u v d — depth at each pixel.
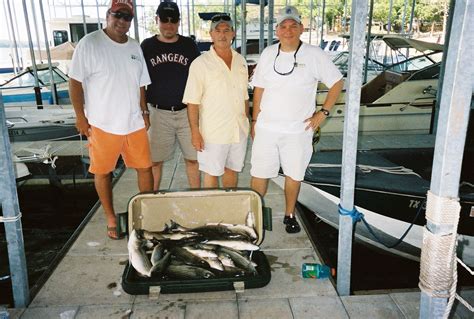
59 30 12.75
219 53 2.91
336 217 3.67
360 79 2.04
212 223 2.68
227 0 11.88
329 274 2.54
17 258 2.20
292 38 2.71
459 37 1.36
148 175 3.08
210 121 2.96
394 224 3.39
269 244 2.99
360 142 5.04
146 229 2.66
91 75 2.68
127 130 2.80
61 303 2.31
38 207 5.31
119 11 2.63
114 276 2.59
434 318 1.64
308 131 2.90
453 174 1.48
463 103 1.41
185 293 2.37
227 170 3.24
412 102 5.74
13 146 5.10
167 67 3.21
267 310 2.23
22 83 8.34
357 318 2.16
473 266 3.28
